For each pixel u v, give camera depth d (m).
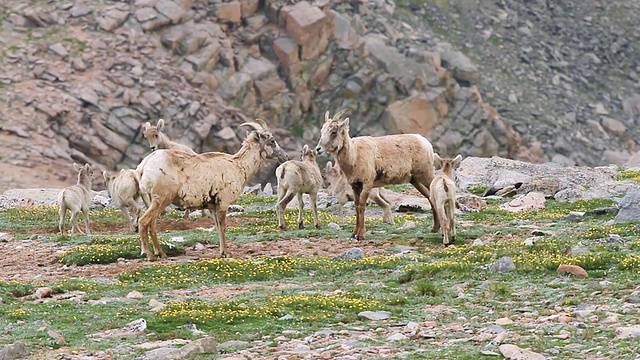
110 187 53.19
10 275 39.84
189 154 41.25
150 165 40.41
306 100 151.62
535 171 78.88
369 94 154.12
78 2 151.12
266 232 49.28
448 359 23.61
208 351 25.38
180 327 28.16
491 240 44.72
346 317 29.16
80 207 51.03
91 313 30.47
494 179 74.62
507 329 26.58
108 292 34.19
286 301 30.72
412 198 68.06
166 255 42.53
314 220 50.72
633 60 194.75
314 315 29.36
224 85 146.38
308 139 148.38
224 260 39.25
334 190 52.75
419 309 30.30
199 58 146.25
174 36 147.50
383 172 46.16
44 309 30.91
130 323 28.50
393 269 38.16
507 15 192.25
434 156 48.09
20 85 135.00
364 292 33.19
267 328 28.05
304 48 152.62
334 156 45.00
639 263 34.12
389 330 27.48
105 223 57.50
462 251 40.69
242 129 141.50
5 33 144.25
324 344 25.97
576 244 41.09
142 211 58.75
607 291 30.67
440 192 43.50
